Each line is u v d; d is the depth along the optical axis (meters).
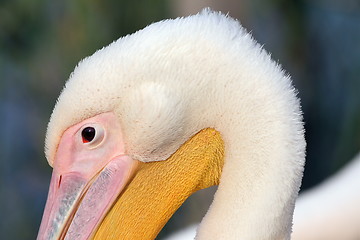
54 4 14.09
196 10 12.73
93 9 13.77
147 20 13.59
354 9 15.42
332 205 9.28
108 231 5.74
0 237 16.36
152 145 5.59
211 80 5.52
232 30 5.60
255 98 5.51
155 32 5.55
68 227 5.71
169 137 5.57
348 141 14.83
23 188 16.64
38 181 16.73
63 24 14.06
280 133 5.48
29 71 14.56
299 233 9.22
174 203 5.79
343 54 15.84
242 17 12.88
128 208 5.75
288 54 15.64
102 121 5.60
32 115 15.84
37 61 14.41
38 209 16.62
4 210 16.47
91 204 5.70
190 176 5.74
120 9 13.69
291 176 5.47
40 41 14.27
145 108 5.48
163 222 5.82
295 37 15.42
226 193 5.59
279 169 5.47
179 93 5.49
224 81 5.52
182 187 5.76
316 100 16.11
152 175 5.73
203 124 5.60
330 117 16.06
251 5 14.55
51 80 14.75
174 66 5.48
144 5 13.51
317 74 16.02
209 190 12.77
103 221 5.72
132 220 5.77
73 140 5.66
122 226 5.76
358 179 9.47
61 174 5.72
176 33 5.53
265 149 5.50
